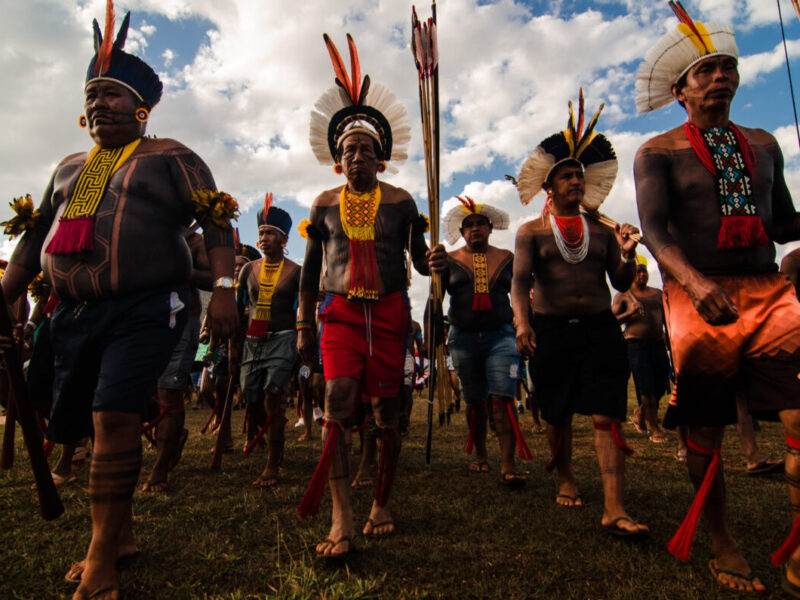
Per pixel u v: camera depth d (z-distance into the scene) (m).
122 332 2.09
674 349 2.17
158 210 2.27
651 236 2.11
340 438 2.53
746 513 2.94
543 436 6.39
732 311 1.80
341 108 3.25
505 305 4.27
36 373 2.36
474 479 3.96
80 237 2.13
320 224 2.99
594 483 3.80
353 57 3.23
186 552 2.42
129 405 1.99
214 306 2.25
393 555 2.41
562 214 3.43
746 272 2.09
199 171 2.40
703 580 2.10
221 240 2.32
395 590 2.05
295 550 2.47
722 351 2.04
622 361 3.02
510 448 3.75
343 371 2.61
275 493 3.54
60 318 2.20
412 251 3.05
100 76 2.37
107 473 1.94
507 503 3.27
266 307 4.41
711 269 2.12
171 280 2.25
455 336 4.35
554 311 3.32
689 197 2.17
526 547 2.49
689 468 2.21
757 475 3.94
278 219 4.73
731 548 2.12
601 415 2.83
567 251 3.29
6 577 2.14
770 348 1.95
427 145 2.97
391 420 2.82
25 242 2.50
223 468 4.42
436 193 2.96
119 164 2.30
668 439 5.80
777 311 1.98
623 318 5.96
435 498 3.40
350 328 2.71
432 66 2.96
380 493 2.74
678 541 2.07
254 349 4.41
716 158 2.15
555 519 2.92
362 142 2.91
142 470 4.33
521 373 6.80
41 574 2.17
